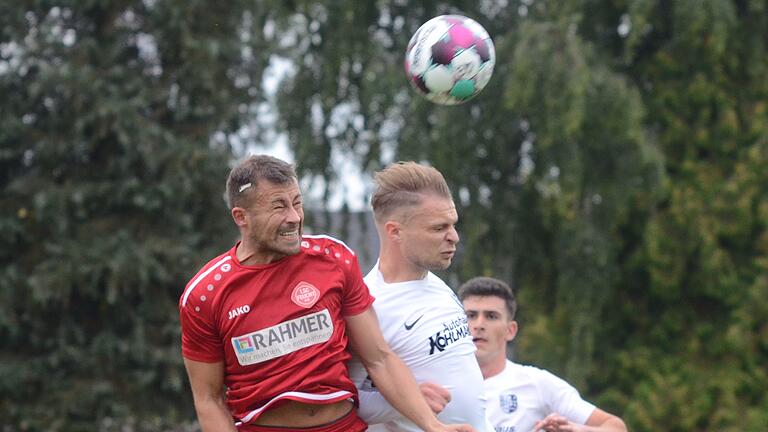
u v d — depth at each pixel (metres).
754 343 28.94
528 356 29.64
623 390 29.58
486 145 29.28
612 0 29.25
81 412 24.98
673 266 28.86
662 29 29.14
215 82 26.73
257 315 7.71
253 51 27.19
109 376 25.45
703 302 29.66
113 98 25.20
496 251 30.55
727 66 29.08
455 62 9.63
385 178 8.52
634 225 29.38
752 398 28.75
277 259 7.79
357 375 8.40
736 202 28.59
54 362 25.02
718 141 29.05
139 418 25.19
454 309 8.63
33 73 26.00
